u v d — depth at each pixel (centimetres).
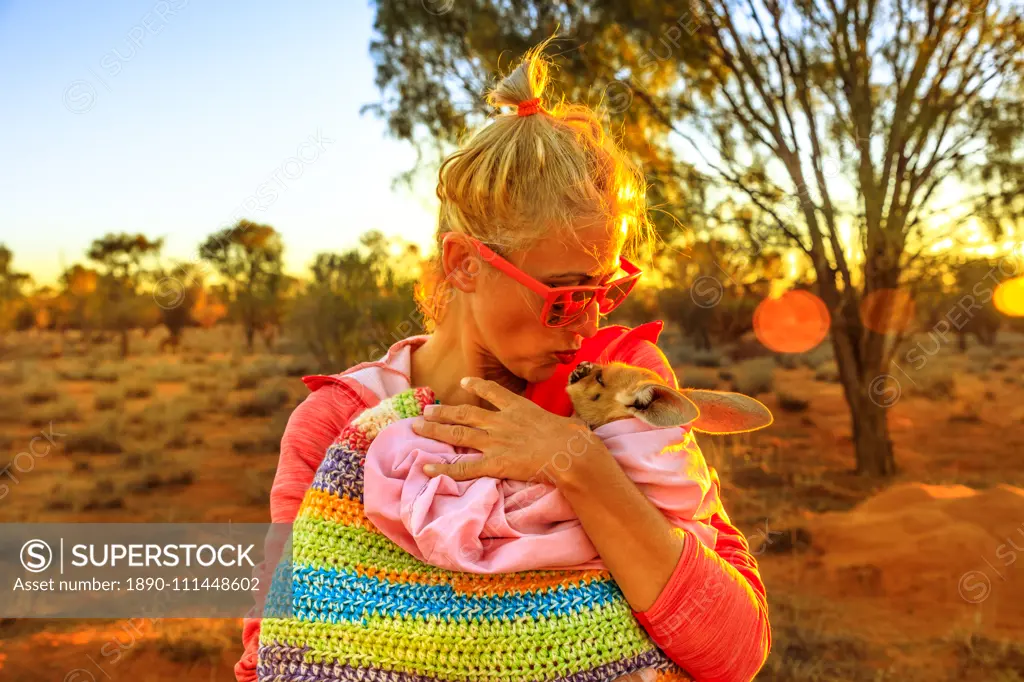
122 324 3888
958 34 1273
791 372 3088
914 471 1478
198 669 663
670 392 192
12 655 696
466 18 1316
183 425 2088
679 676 180
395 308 1917
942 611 770
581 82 1227
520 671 167
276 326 3469
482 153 185
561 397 211
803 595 820
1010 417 2094
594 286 180
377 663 167
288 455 204
